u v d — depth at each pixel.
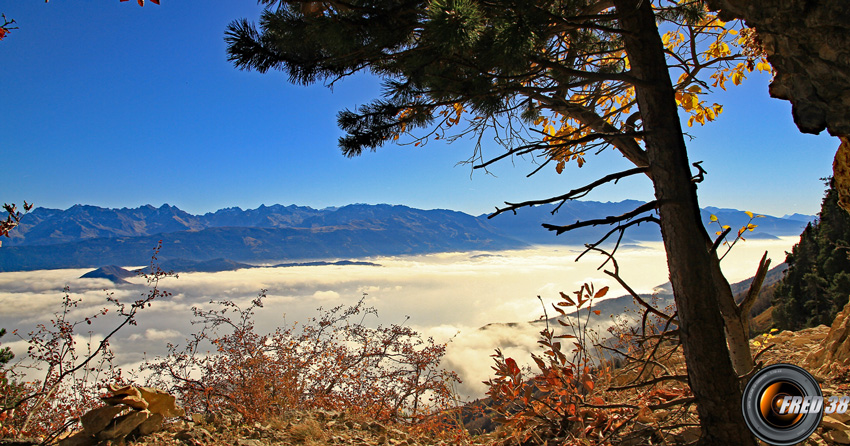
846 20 2.91
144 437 4.56
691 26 4.85
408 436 5.87
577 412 4.21
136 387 4.80
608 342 5.13
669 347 5.24
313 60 3.85
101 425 4.32
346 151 4.17
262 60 3.76
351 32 3.52
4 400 4.76
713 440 3.24
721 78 5.45
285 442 5.17
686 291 3.24
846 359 4.65
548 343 4.19
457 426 5.74
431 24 3.08
